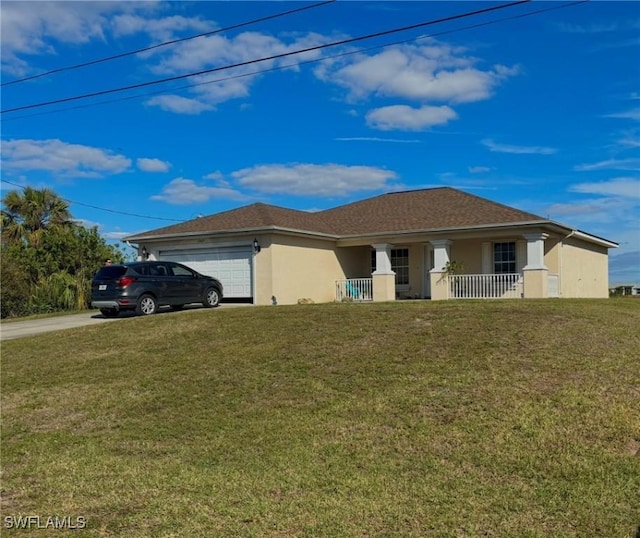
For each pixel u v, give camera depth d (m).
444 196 24.00
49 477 5.71
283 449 6.07
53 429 7.31
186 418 7.28
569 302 14.16
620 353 8.59
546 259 20.88
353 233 22.34
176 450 6.30
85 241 26.91
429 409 6.74
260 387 8.12
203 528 4.45
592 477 4.96
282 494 5.02
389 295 21.73
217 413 7.35
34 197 28.88
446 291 20.45
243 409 7.39
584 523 4.26
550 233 19.89
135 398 8.22
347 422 6.62
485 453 5.56
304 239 21.44
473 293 20.58
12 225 27.80
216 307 19.06
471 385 7.34
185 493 5.14
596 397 6.71
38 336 13.60
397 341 9.64
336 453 5.85
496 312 11.38
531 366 7.91
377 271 21.92
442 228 20.30
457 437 5.96
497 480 5.04
